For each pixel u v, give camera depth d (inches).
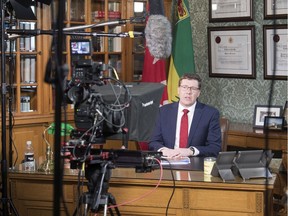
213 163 130.3
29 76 191.6
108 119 86.9
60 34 54.8
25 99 191.3
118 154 92.8
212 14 228.4
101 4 206.5
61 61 54.9
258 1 215.9
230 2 222.5
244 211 123.0
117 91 90.4
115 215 127.3
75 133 87.7
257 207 122.0
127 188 127.8
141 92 90.0
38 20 191.0
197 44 233.6
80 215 100.5
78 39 85.8
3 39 125.0
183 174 131.4
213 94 230.8
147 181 126.0
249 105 220.8
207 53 231.8
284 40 208.2
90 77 85.4
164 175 130.3
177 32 215.2
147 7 211.6
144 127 90.7
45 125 193.8
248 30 217.9
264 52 214.4
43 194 133.3
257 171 127.0
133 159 92.7
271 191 125.8
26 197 134.4
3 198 123.1
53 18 57.1
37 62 191.9
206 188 124.2
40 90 192.5
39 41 191.3
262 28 215.2
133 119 88.3
